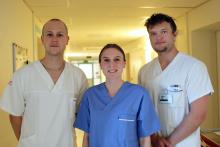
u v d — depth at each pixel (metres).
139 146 1.50
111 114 1.48
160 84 1.70
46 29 1.67
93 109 1.53
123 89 1.54
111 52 1.53
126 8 3.50
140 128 1.49
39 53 4.29
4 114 2.13
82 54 10.70
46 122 1.66
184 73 1.64
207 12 3.28
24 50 2.98
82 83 1.84
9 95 1.70
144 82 1.84
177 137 1.56
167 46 1.64
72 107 1.72
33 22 3.58
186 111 1.65
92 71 12.35
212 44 3.75
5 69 2.21
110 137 1.46
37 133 1.66
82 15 3.81
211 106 3.65
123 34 5.77
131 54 7.46
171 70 1.68
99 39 6.42
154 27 1.63
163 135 1.68
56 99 1.69
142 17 4.05
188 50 3.80
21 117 1.76
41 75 1.71
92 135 1.52
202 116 1.59
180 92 1.64
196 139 1.65
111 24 4.57
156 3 3.30
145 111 1.48
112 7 3.42
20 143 1.68
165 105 1.67
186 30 3.84
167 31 1.62
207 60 3.72
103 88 1.59
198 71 1.61
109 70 1.53
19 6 2.79
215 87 3.70
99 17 3.99
